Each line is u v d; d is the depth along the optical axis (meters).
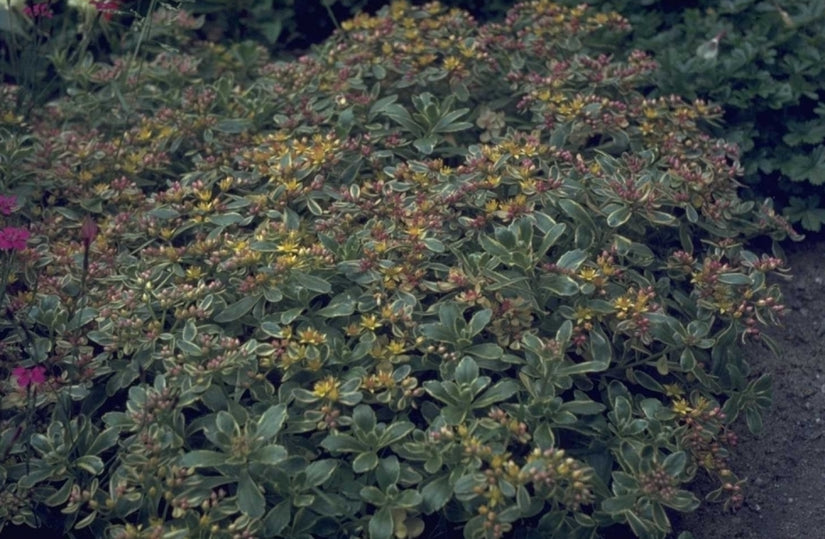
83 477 3.00
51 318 3.24
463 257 3.33
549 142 3.96
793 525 3.33
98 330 3.23
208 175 3.89
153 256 3.43
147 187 4.14
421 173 3.68
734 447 3.54
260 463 2.77
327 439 2.83
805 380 3.75
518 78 4.17
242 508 2.67
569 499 2.72
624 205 3.41
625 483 2.88
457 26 4.48
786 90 4.21
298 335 3.16
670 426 3.14
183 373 3.04
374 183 3.75
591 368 3.00
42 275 3.54
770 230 3.89
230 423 2.77
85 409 3.20
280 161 3.68
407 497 2.74
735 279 3.32
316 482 2.76
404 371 3.01
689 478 3.09
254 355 3.02
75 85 4.70
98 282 3.47
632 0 4.77
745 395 3.30
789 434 3.59
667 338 3.20
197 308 3.19
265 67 4.57
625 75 4.13
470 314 3.39
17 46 4.88
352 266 3.27
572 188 3.49
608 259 3.28
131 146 4.16
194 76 4.73
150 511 2.83
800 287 4.05
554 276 3.20
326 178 3.83
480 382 2.92
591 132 3.94
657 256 3.77
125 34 4.76
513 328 3.17
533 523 3.09
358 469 2.77
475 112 4.27
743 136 4.23
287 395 3.03
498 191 3.62
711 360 3.40
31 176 3.96
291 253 3.28
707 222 3.71
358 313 3.32
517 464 2.93
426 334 3.06
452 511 2.90
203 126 4.13
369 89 4.39
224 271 3.37
